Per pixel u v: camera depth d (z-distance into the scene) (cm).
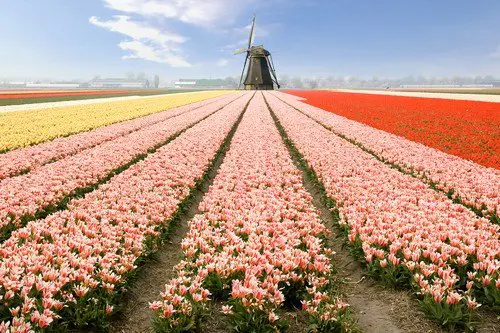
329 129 2470
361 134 2105
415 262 624
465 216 820
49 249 625
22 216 805
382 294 617
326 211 1020
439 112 3162
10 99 5344
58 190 962
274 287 549
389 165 1395
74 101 5025
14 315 477
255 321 502
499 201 918
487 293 568
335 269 672
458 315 522
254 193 1012
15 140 1717
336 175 1188
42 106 3988
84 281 546
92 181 1098
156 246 742
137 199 909
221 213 852
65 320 514
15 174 1196
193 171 1220
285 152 1617
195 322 521
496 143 1739
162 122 2541
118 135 2036
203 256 632
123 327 535
